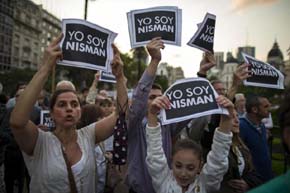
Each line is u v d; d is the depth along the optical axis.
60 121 2.59
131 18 3.65
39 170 2.51
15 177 6.16
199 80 2.84
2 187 6.39
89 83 28.11
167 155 3.07
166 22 3.63
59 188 2.49
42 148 2.55
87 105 4.40
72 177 2.51
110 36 3.17
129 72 56.75
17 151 5.90
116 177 3.93
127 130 3.04
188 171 2.57
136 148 3.07
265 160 4.18
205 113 2.73
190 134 4.05
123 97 3.00
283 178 1.10
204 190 2.66
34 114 5.77
